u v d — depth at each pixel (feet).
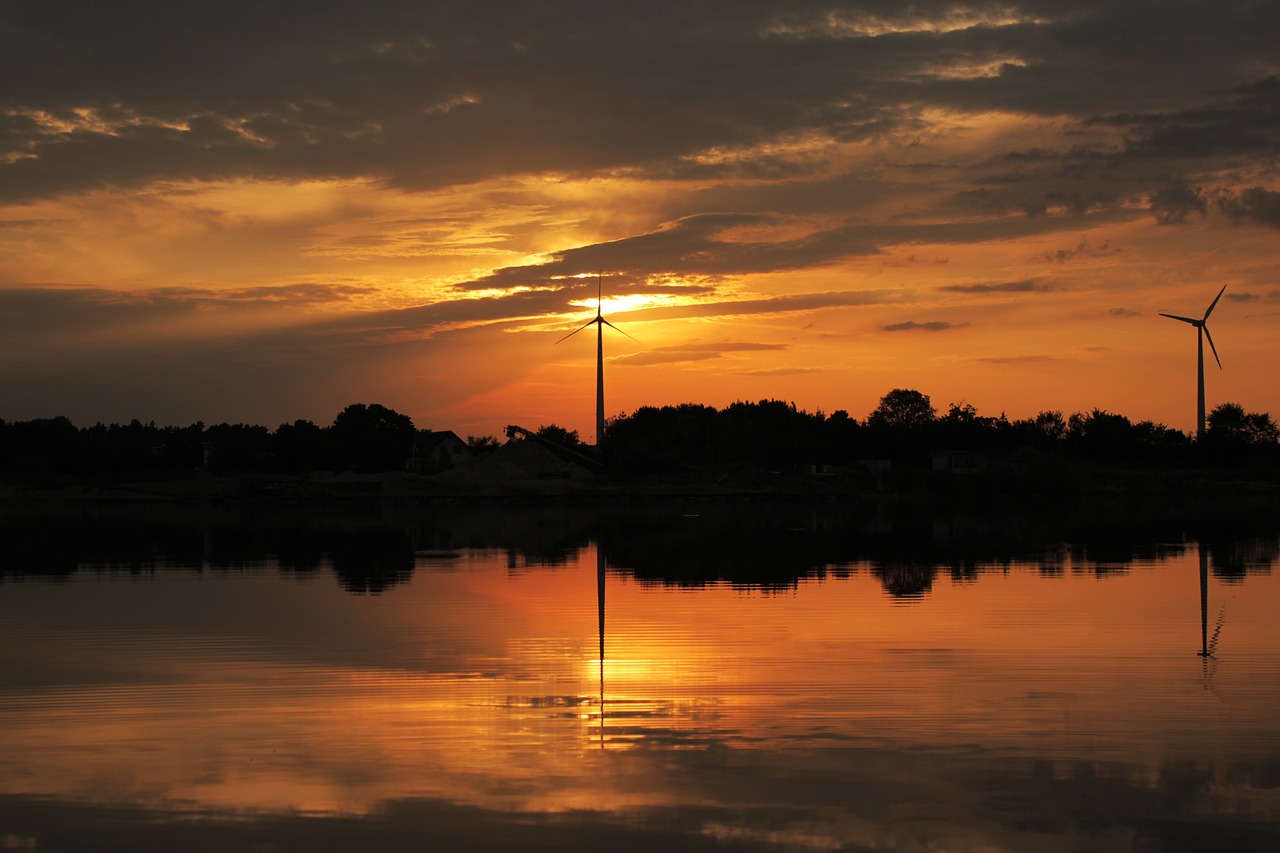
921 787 46.50
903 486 404.36
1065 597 103.09
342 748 52.49
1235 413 544.21
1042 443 541.34
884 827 42.32
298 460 455.63
